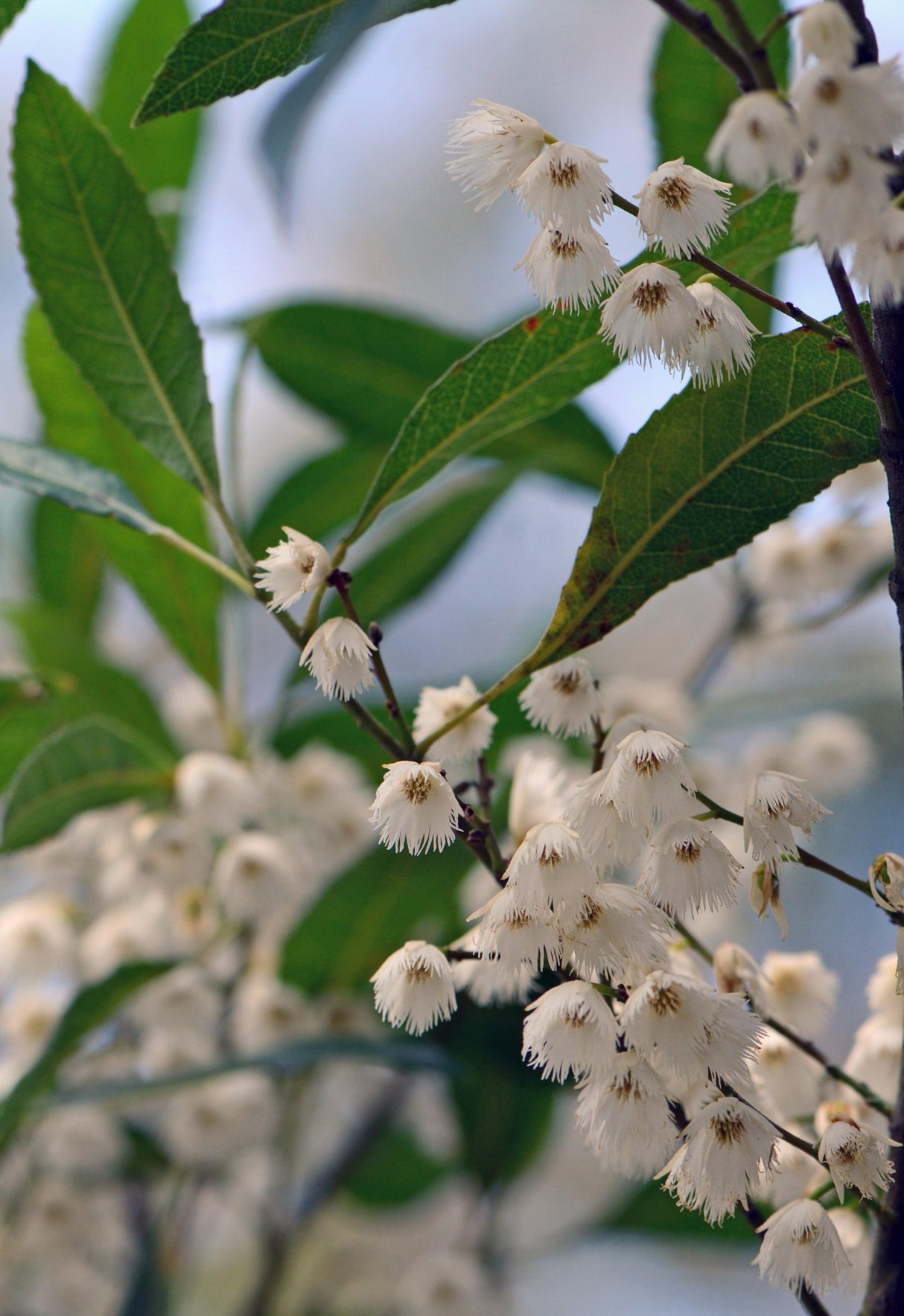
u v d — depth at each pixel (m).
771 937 2.07
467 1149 1.62
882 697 1.88
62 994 1.64
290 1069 1.41
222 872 1.42
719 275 1.20
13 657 1.61
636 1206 1.52
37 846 1.41
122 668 1.55
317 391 1.71
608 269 1.21
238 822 1.42
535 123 1.21
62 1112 1.60
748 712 1.85
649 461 1.25
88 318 1.33
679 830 1.21
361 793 1.65
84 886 1.64
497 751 1.55
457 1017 1.41
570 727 1.25
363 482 1.73
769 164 1.17
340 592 1.23
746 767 1.74
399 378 1.69
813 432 1.24
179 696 1.82
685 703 1.65
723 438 1.25
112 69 1.65
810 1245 1.21
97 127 1.32
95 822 1.46
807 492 1.25
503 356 1.28
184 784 1.42
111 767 1.42
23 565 1.94
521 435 1.70
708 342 1.21
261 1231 1.65
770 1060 1.26
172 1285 1.55
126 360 1.33
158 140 1.67
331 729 1.63
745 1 1.37
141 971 1.39
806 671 2.15
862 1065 1.27
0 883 1.88
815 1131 1.25
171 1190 1.79
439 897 1.44
